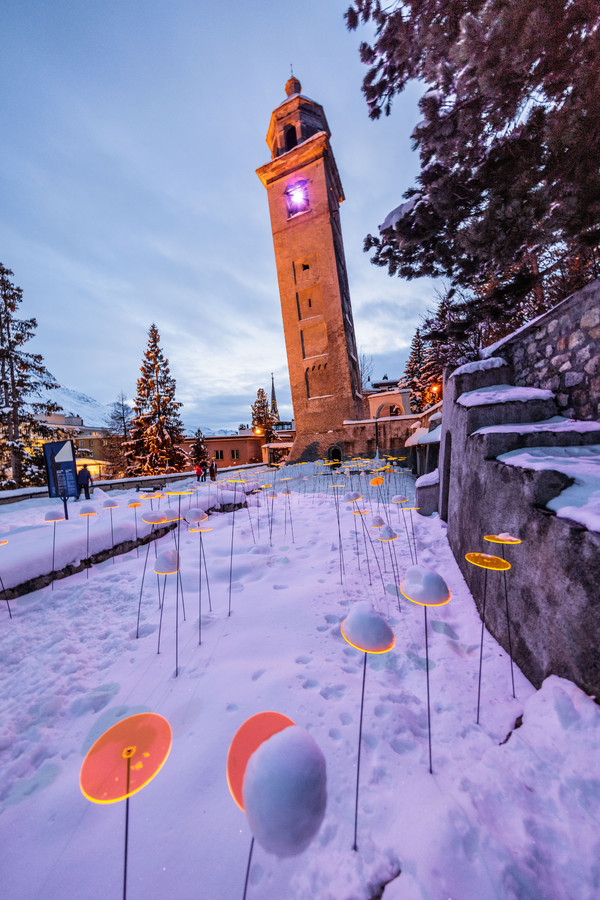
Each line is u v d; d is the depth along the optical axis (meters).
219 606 3.33
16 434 20.28
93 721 2.05
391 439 20.38
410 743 1.82
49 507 9.86
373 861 1.29
